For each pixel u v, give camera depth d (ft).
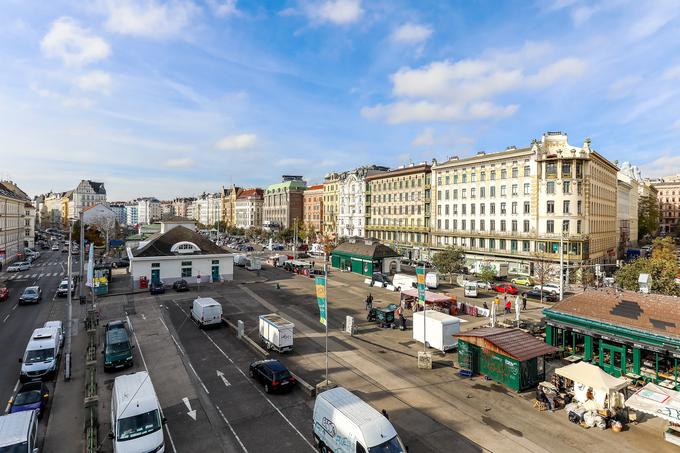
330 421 53.98
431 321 99.81
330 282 193.77
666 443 58.90
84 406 68.33
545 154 214.28
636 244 384.06
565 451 56.65
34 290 149.18
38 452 54.60
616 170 275.18
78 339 106.32
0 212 237.45
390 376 82.38
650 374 78.89
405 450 50.11
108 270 182.50
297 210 504.43
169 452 56.34
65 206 595.47
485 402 71.41
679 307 81.92
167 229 233.76
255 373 79.66
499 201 234.79
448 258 190.70
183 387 76.89
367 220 343.87
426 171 284.00
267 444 58.54
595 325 86.38
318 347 99.60
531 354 75.56
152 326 116.57
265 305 143.95
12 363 88.17
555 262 206.08
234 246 392.06
